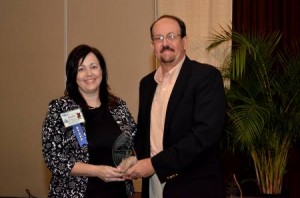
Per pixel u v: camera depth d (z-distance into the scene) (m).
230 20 4.38
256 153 3.69
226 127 3.55
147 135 2.51
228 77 3.71
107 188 2.28
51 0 5.05
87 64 2.37
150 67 4.78
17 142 5.21
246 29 4.31
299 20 4.19
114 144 2.26
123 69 4.84
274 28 4.28
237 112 3.41
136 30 4.80
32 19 5.12
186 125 2.33
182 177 2.32
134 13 4.80
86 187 2.23
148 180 2.53
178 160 2.21
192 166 2.32
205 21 4.45
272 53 4.21
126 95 4.83
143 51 4.79
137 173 2.23
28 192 5.12
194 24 4.47
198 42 4.45
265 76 3.64
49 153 2.22
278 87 3.61
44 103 5.12
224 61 4.02
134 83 4.81
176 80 2.42
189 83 2.37
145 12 4.78
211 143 2.25
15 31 5.17
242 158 4.29
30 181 5.18
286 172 3.99
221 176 2.37
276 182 3.67
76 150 2.26
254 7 4.30
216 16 4.42
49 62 5.09
